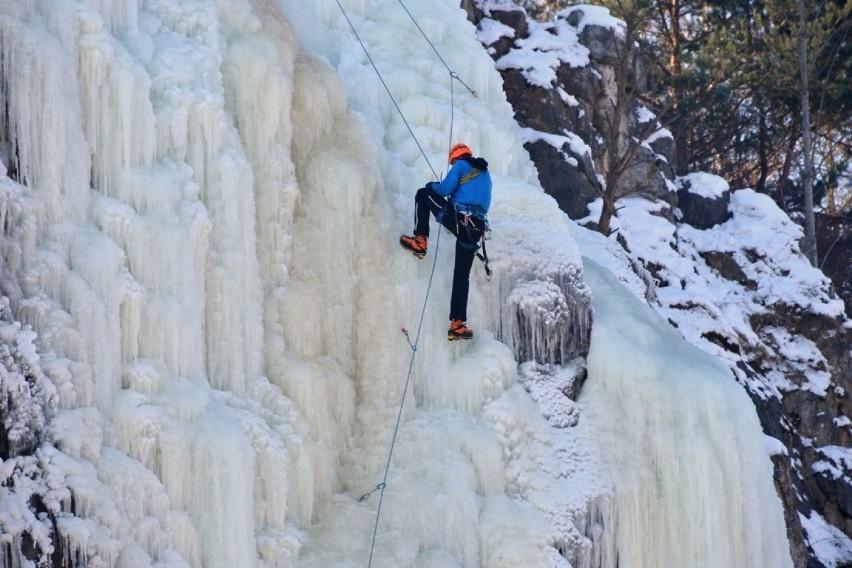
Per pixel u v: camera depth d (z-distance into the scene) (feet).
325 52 105.91
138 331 71.87
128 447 68.85
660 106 245.65
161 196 74.38
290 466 79.87
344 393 86.22
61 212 67.41
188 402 72.49
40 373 62.08
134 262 72.18
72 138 68.13
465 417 90.68
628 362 99.30
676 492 96.48
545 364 98.78
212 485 71.97
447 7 123.13
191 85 79.05
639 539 95.25
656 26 257.75
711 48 239.71
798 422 159.74
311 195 89.51
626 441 97.55
